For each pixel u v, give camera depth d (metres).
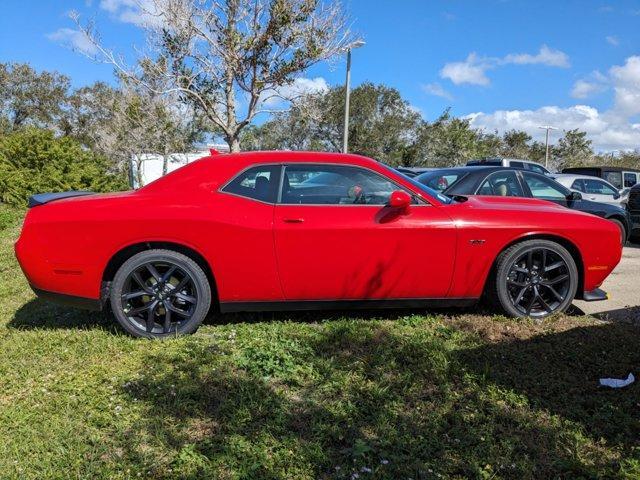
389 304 4.34
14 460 2.56
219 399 3.13
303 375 3.46
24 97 40.66
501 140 47.38
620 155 46.19
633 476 2.44
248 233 4.02
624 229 9.61
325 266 4.13
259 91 12.73
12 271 6.47
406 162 40.97
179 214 4.01
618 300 5.48
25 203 12.46
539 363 3.63
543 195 7.67
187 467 2.51
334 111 35.44
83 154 15.32
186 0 11.96
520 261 4.51
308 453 2.60
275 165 4.25
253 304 4.20
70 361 3.70
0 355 3.79
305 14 12.03
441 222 4.24
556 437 2.76
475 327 4.32
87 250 3.97
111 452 2.64
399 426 2.86
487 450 2.63
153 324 4.16
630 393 3.21
